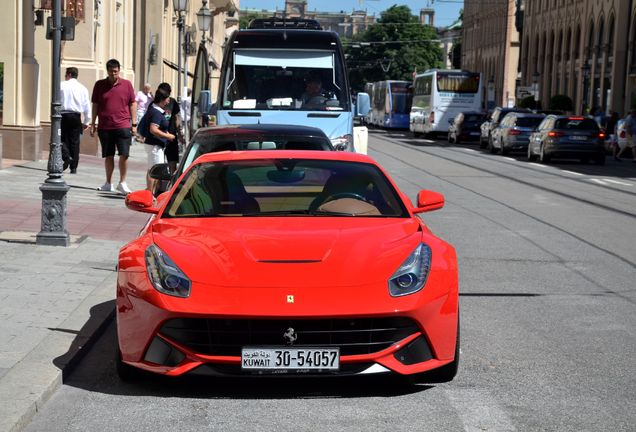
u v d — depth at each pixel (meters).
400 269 7.08
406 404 6.85
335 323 6.84
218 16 86.12
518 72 102.00
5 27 24.66
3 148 24.91
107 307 9.46
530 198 23.52
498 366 7.93
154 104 19.48
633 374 7.72
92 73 31.12
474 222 18.27
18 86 24.69
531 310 10.31
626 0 67.75
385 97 88.75
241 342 6.83
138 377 7.32
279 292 6.82
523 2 100.81
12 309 9.23
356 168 8.77
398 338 6.95
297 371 6.83
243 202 8.20
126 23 39.34
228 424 6.37
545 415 6.60
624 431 6.28
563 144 39.16
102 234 14.70
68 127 23.75
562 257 14.12
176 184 8.55
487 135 52.09
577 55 80.88
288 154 8.92
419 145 56.81
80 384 7.30
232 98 19.45
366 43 151.12
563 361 8.12
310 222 7.79
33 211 16.31
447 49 175.75
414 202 21.92
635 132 43.56
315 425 6.35
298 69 19.53
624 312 10.26
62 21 13.20
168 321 6.88
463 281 12.02
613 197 24.20
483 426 6.35
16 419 6.09
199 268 7.02
